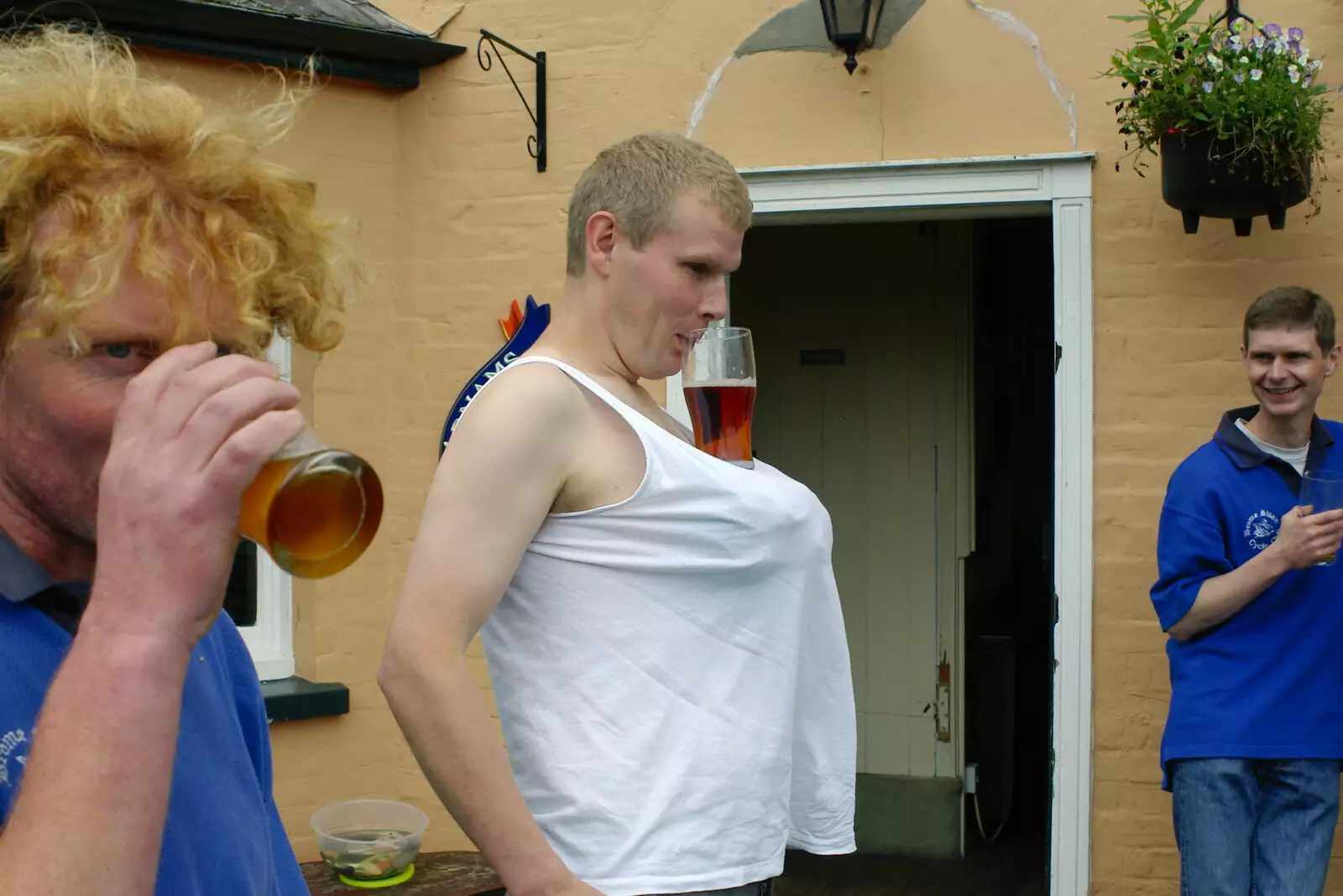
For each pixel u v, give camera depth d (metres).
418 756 1.54
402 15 4.32
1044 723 5.38
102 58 0.98
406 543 4.32
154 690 0.79
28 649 0.92
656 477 1.65
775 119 4.01
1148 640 3.74
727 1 4.05
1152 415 3.74
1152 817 3.75
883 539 5.02
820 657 1.90
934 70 3.88
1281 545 2.99
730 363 1.87
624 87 4.15
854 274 5.05
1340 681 3.07
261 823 1.18
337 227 1.05
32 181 0.83
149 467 0.79
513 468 1.59
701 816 1.65
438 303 4.31
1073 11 3.78
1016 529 5.65
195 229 0.88
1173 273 3.72
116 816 0.77
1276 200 3.35
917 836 4.95
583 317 1.81
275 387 0.82
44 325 0.83
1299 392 3.12
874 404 5.03
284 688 4.16
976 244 5.07
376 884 3.39
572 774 1.64
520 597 1.68
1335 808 3.11
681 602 1.66
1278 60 3.32
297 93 1.10
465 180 4.29
